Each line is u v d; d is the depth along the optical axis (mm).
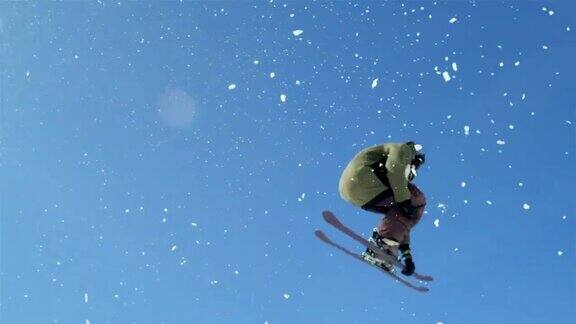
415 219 4980
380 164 4949
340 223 5066
